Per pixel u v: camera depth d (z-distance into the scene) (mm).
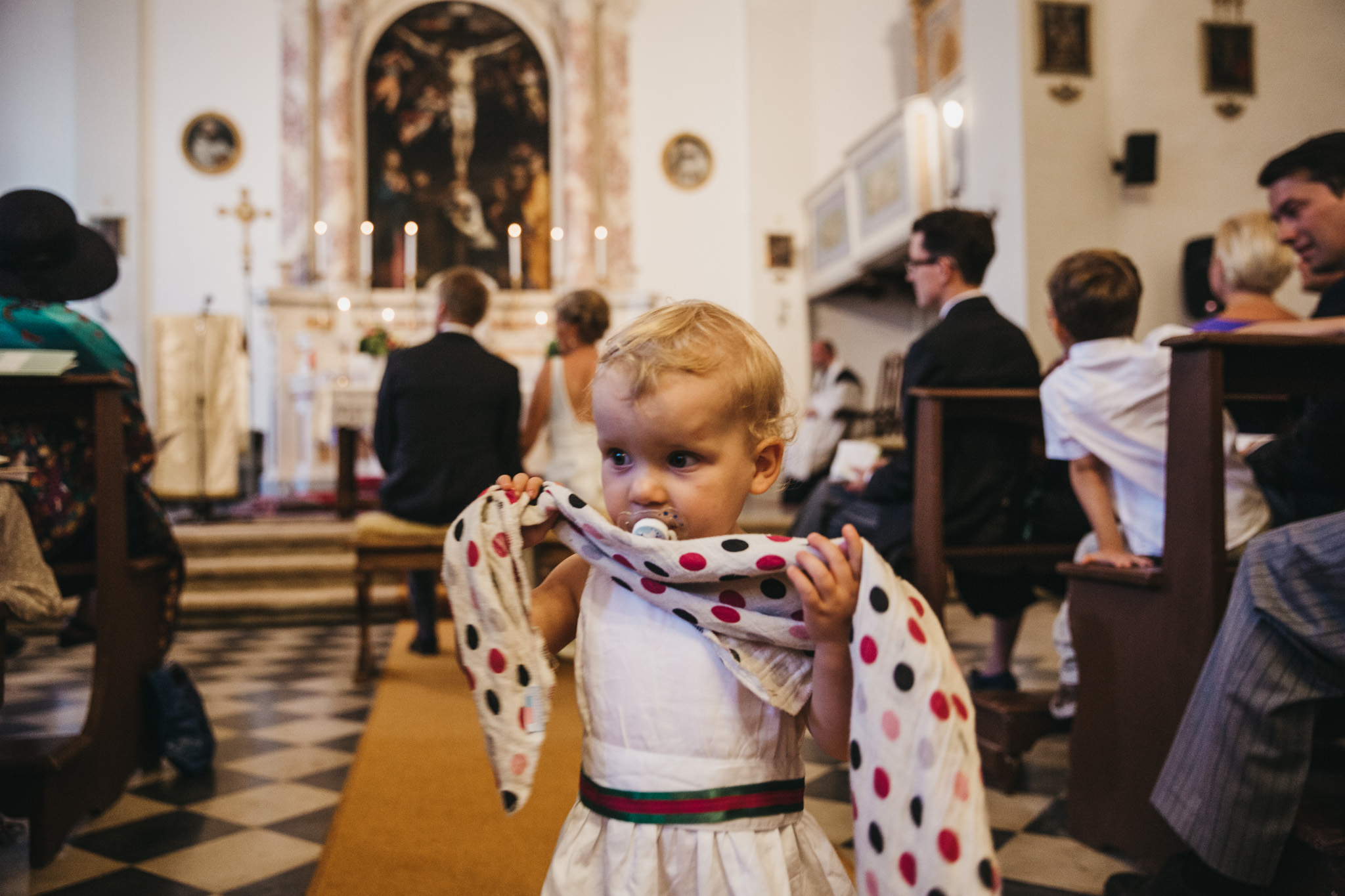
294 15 10836
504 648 874
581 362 3900
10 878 1894
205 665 4145
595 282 11273
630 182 11797
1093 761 2020
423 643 4219
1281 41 6016
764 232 11539
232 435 7238
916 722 716
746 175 11930
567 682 3539
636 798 847
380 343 7195
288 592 5492
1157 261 5871
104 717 2248
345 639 4848
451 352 3691
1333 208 2066
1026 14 5848
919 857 693
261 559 5828
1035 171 5812
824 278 10797
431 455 3590
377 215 11406
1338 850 1335
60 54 11125
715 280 11953
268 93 11367
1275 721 1400
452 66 11688
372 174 11438
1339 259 2107
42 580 2014
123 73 10961
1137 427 2066
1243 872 1415
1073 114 5871
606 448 885
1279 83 6012
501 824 2096
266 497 9445
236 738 2957
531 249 11680
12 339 2256
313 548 5988
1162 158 5895
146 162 11078
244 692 3600
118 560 2273
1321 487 1971
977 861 676
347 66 10977
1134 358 2078
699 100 12055
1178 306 5871
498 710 865
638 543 825
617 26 11703
